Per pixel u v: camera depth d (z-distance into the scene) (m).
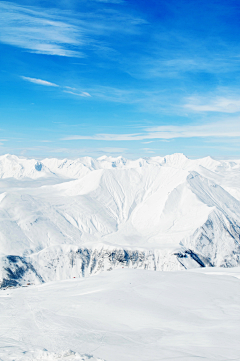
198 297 52.00
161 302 49.62
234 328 36.16
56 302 54.00
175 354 27.16
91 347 30.28
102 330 37.31
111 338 33.69
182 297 52.09
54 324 40.50
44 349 29.31
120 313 44.81
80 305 49.91
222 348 28.91
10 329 38.53
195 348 29.09
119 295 53.91
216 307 46.72
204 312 44.38
